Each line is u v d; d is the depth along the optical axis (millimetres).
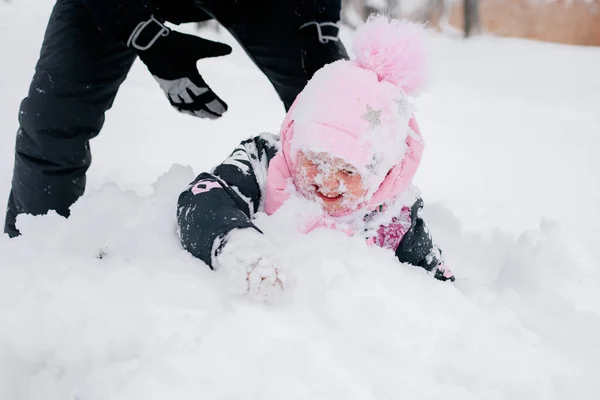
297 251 1229
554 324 1336
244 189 1385
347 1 8992
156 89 5238
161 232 1335
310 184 1323
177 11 1879
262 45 1986
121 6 1489
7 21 9594
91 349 1002
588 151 4391
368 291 1153
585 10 14992
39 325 1016
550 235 1786
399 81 1397
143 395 915
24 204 1959
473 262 2070
